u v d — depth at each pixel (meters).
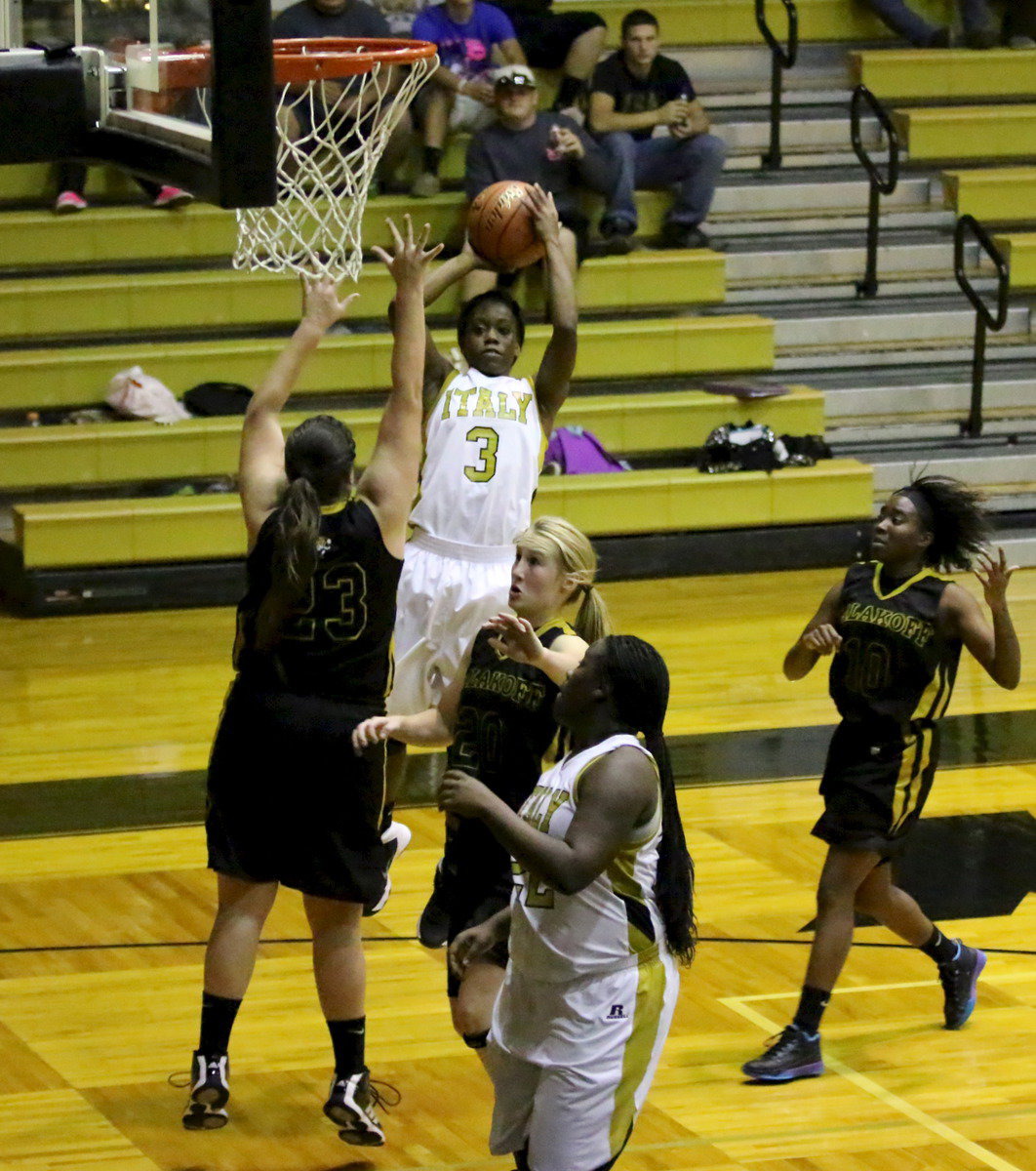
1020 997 7.77
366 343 15.22
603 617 6.32
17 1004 7.59
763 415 15.45
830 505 15.13
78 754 10.85
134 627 13.61
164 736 11.20
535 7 17.09
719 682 12.23
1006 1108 6.74
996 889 8.94
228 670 12.54
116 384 14.64
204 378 15.11
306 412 14.94
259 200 4.59
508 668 6.20
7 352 14.95
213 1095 6.12
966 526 7.16
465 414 8.96
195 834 9.63
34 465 14.19
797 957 8.14
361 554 6.16
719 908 8.70
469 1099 6.81
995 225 17.64
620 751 5.08
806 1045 6.97
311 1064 7.11
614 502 14.68
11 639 13.27
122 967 7.98
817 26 18.70
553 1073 5.10
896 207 17.59
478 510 8.94
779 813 9.95
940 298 17.09
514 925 5.21
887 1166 6.28
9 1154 6.32
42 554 13.79
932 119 17.83
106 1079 6.94
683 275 16.28
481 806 4.94
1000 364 16.73
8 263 15.54
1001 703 12.00
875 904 7.30
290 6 16.20
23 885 8.92
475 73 16.23
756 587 14.62
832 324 16.52
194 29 4.71
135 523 13.91
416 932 8.41
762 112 18.27
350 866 6.18
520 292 15.74
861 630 7.12
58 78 5.21
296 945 8.28
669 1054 7.20
